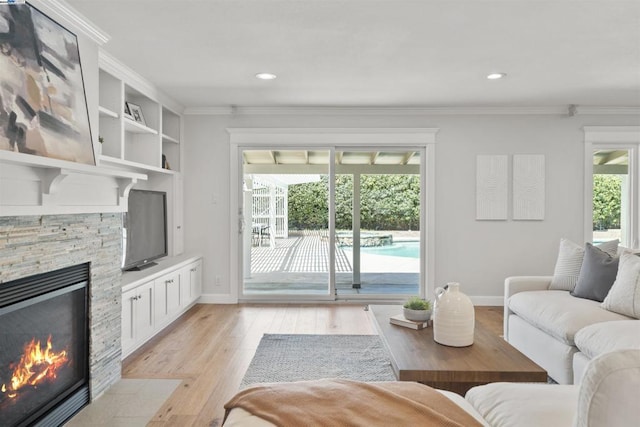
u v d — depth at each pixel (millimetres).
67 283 2338
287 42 3111
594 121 5078
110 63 3396
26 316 2049
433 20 2746
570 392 1565
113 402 2549
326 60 3488
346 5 2549
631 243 5141
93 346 2570
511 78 3969
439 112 5094
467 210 5141
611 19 2721
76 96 2379
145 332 3463
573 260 3480
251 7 2574
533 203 5090
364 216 5316
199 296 5062
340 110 5105
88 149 2445
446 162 5133
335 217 5293
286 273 5277
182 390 2723
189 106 5039
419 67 3662
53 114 2160
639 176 5113
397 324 2777
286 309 4875
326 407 1390
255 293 5262
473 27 2852
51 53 2199
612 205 5180
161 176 4871
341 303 5172
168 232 4879
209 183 5156
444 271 5156
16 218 1933
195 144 5145
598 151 5180
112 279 2793
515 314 3568
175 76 3898
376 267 5316
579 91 4406
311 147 5227
